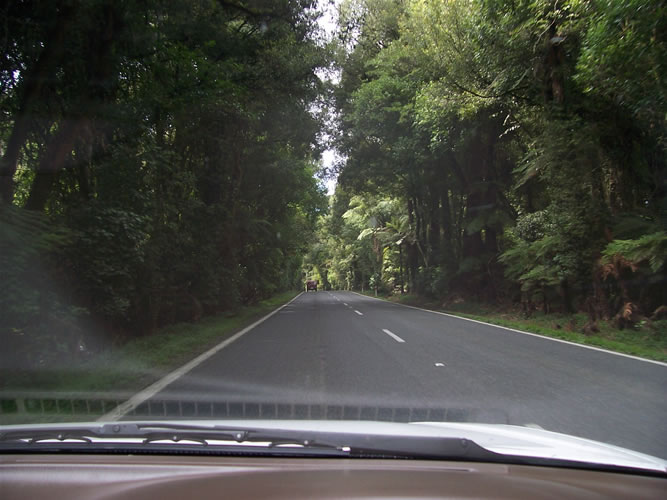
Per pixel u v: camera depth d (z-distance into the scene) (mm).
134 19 10398
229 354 10453
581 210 14625
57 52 9055
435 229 33000
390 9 25094
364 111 24250
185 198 16562
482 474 2713
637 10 8875
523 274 18953
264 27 15969
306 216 38625
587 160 14500
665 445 4395
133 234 10312
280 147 25094
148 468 2779
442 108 17797
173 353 10375
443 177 27000
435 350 10422
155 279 13914
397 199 40219
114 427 3318
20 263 7383
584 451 3072
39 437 3213
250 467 2783
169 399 6367
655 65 10234
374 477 2635
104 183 11094
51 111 9922
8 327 7375
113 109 10578
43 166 9812
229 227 20969
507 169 24266
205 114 16094
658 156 13719
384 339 12469
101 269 9703
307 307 29719
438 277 29438
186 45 13672
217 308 21844
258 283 30266
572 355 9656
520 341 11891
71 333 8797
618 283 13586
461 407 5758
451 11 16094
